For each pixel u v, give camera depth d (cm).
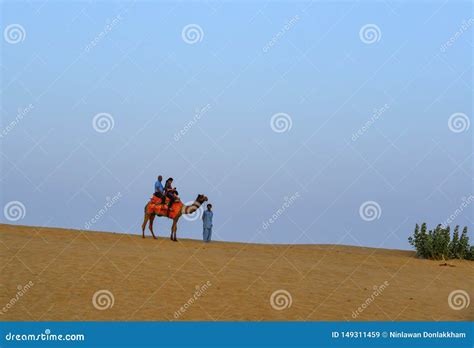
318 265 2875
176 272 2433
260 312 2056
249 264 2728
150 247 3048
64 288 2158
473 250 3678
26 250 2652
